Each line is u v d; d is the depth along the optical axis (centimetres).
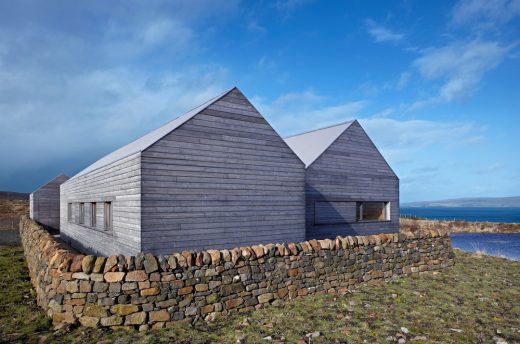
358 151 1900
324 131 2033
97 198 1365
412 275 1073
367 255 977
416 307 761
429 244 1160
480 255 1483
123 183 1045
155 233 929
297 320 674
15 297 837
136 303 621
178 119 1321
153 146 942
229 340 579
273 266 787
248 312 721
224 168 1084
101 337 573
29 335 584
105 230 1260
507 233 4312
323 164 1720
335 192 1758
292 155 1272
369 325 651
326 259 883
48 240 925
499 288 931
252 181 1151
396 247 1060
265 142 1197
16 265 1355
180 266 665
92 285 617
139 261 636
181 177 988
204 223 1026
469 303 796
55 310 632
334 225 1745
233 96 1126
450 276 1071
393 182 2081
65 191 2362
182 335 594
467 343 580
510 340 594
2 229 3328
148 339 571
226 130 1098
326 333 612
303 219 1288
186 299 661
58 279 641
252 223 1139
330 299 816
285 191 1241
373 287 933
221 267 710
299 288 823
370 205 1967
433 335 609
